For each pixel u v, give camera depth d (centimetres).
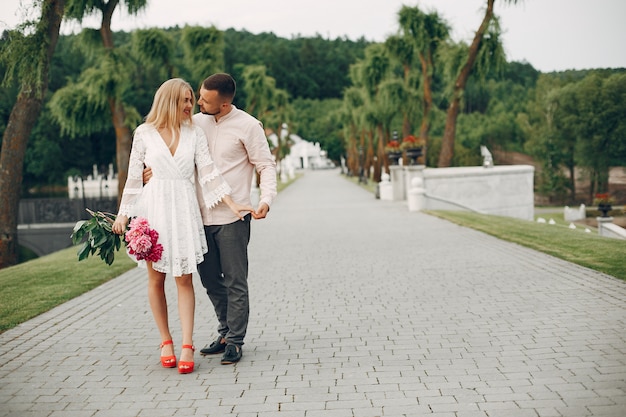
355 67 5178
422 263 921
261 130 464
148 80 7031
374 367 426
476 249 1052
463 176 2447
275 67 15038
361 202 2752
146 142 434
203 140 447
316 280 815
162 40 2839
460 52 2900
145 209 439
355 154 8112
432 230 1416
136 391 392
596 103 4631
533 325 520
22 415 352
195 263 430
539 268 816
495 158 8975
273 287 776
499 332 504
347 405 353
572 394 351
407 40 3466
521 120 7806
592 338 469
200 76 3241
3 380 421
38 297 732
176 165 432
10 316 631
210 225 453
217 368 439
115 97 2378
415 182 2120
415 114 3700
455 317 567
